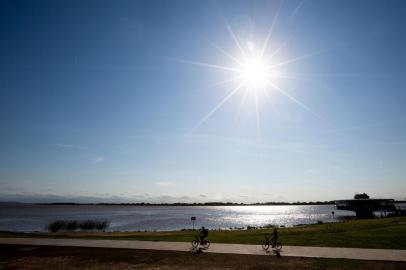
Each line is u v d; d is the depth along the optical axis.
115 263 19.95
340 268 17.64
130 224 93.88
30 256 22.61
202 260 20.47
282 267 18.19
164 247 25.98
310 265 18.50
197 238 26.36
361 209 107.31
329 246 25.25
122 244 28.11
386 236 29.66
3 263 20.25
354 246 24.86
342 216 141.25
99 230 73.25
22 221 109.81
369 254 21.27
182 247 25.92
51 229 72.12
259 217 147.38
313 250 23.28
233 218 137.00
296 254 21.88
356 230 36.41
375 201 106.50
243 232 42.03
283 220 115.94
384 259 19.64
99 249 25.39
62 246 27.22
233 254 22.38
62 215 169.38
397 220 53.84
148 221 110.94
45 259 21.47
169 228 79.19
